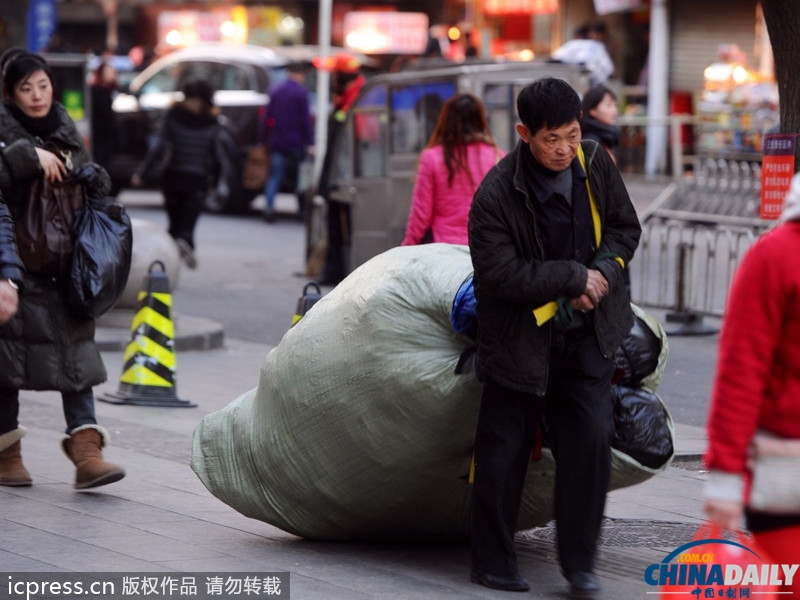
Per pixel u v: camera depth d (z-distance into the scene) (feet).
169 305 67.97
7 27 93.71
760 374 26.27
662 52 187.21
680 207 115.14
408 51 253.44
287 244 142.20
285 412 41.19
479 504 37.27
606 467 36.35
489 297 35.76
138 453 56.08
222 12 288.10
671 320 91.66
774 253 26.32
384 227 103.86
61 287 48.14
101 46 316.81
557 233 35.99
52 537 42.47
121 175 169.89
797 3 53.88
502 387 36.42
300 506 41.93
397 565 40.50
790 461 26.27
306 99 156.87
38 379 47.65
